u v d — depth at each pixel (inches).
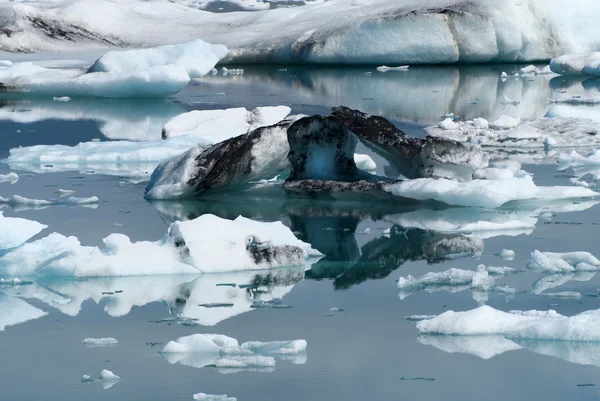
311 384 788.6
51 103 3213.6
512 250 1234.0
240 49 4783.5
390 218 1446.9
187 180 1579.7
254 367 828.6
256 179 1686.8
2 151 2166.6
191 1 6210.6
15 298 1040.2
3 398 767.1
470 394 762.8
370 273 1141.1
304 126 1635.1
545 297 1022.4
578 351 856.9
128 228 1368.1
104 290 1067.3
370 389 775.1
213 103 3174.2
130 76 3344.0
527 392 765.9
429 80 3890.3
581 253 1157.1
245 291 1063.0
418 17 4448.8
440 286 1076.5
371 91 3491.6
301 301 1026.1
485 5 4500.5
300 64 4790.8
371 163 1849.2
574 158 1996.8
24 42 4945.9
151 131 2532.0
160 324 951.0
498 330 909.2
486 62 4628.4
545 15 4704.7
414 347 871.7
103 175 1841.8
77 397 766.5
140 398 764.0
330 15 4963.1
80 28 5088.6
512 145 2237.9
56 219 1429.6
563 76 4104.3
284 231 1232.2
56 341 902.4
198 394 753.6
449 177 1600.6
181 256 1138.7
